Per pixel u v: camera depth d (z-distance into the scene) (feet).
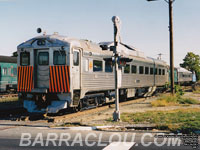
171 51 58.39
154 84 73.05
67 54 36.22
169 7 58.23
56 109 36.22
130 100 63.82
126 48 55.47
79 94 38.60
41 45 37.76
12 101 55.47
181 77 135.13
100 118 34.22
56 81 36.78
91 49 41.39
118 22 31.45
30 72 38.42
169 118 32.22
